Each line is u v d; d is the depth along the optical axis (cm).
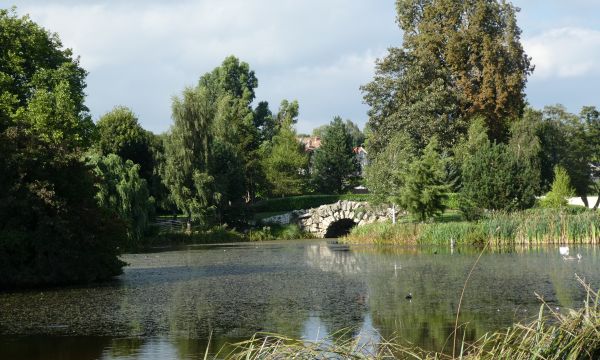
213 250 5156
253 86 10662
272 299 2327
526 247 4362
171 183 6456
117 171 5503
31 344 1639
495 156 5272
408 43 7106
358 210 6862
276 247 5394
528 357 766
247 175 8106
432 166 5153
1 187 2838
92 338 1697
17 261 2805
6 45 4172
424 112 6512
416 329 1705
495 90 6781
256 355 820
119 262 3222
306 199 7275
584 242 4462
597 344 764
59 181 2916
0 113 3450
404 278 2856
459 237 4809
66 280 2902
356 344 866
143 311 2125
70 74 4338
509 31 6788
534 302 2061
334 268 3416
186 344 1606
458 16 6938
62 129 4041
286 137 8675
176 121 6500
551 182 7319
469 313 1908
